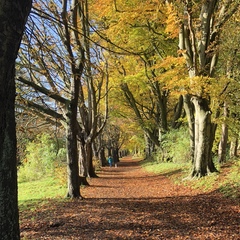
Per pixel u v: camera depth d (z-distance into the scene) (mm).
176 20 11633
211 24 13281
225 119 13086
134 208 9219
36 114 10914
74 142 11328
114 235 6273
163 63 12703
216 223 6844
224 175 11906
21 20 2633
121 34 16734
